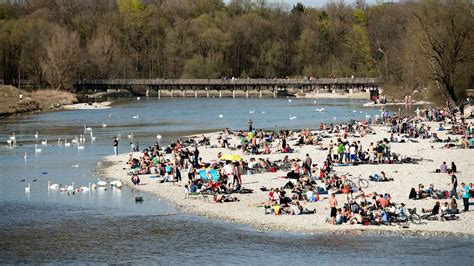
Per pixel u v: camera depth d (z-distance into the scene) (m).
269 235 90.81
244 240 89.06
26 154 168.00
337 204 103.00
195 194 115.56
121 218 101.19
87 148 178.50
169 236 91.62
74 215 103.44
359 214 94.50
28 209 107.62
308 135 172.25
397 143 167.75
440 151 152.75
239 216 100.25
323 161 143.25
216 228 94.69
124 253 85.12
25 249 87.06
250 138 164.88
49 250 86.62
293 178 123.75
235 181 121.12
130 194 117.38
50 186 124.56
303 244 86.88
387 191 110.25
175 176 127.75
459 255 81.50
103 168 144.88
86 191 120.69
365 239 88.00
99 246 87.94
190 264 80.88
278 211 99.94
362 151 149.12
